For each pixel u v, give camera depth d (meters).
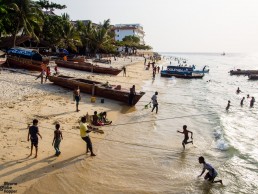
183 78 50.34
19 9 40.06
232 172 12.04
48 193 8.97
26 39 44.28
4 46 42.28
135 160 12.27
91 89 24.14
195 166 12.23
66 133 14.17
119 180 10.35
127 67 56.62
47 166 10.55
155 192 9.77
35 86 24.91
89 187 9.64
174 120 19.97
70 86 25.22
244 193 10.30
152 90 32.81
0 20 38.41
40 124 14.98
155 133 16.39
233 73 66.62
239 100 32.34
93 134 14.84
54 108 18.56
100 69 40.12
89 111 18.97
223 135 17.36
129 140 14.68
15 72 30.88
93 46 67.44
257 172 12.22
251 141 16.98
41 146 12.23
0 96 19.91
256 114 25.06
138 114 20.38
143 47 110.25
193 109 24.72
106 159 11.98
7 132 13.23
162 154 13.27
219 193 10.12
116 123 17.39
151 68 63.75
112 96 23.41
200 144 15.25
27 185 9.15
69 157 11.61
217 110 25.48
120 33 123.44
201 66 102.75
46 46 52.94
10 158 10.70
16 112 16.56
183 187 10.31
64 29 54.81
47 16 53.50
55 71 35.44
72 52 67.06
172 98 29.17
